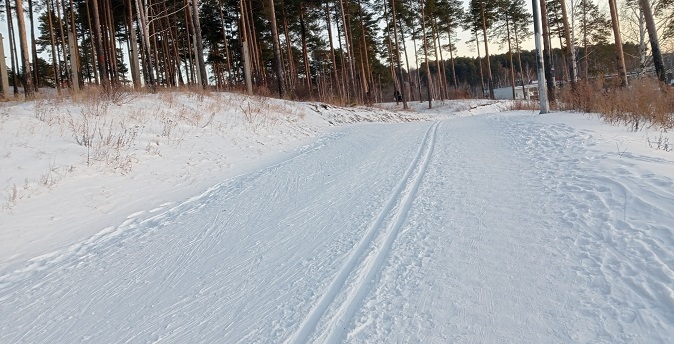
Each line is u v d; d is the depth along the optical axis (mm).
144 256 5574
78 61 29234
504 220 4840
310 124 18984
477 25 50344
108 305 4262
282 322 3424
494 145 9820
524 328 2875
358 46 47219
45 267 5605
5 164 8344
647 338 2598
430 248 4359
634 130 9695
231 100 17922
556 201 5191
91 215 7691
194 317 3744
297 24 41906
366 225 5422
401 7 39781
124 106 13203
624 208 4547
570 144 8453
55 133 10086
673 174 5348
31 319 4145
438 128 15523
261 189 8469
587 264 3576
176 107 14555
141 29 19344
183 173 10375
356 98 31328
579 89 16234
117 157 9859
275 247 5207
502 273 3646
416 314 3219
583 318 2893
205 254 5352
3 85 15492
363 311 3381
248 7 37031
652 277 3201
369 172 8711
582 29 35625
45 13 37000
